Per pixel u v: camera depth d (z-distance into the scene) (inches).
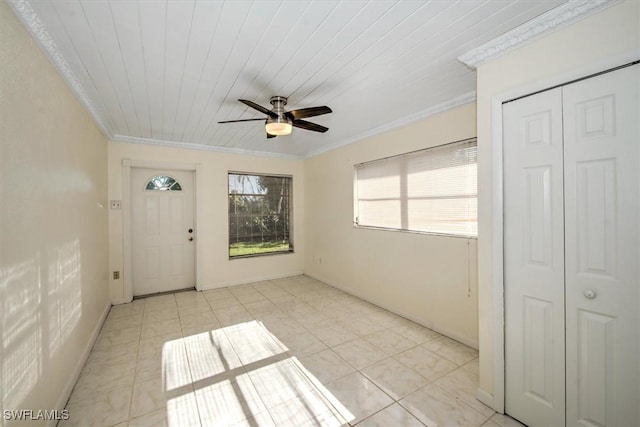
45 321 62.1
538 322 63.5
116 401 73.7
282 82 89.1
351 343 104.8
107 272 139.5
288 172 206.7
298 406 72.0
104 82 87.1
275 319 127.9
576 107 56.9
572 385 58.4
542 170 62.3
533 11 57.6
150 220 166.1
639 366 50.4
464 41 68.3
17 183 51.5
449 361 92.4
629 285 51.3
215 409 70.9
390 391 77.6
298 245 211.5
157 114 116.6
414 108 113.7
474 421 67.0
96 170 118.2
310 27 62.4
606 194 53.6
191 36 65.2
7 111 48.7
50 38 63.2
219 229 180.5
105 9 55.4
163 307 143.9
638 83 49.6
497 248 69.2
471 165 102.5
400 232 130.5
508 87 66.8
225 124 131.0
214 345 103.9
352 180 160.2
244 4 54.9
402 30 63.9
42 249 61.4
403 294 129.3
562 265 59.6
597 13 53.2
